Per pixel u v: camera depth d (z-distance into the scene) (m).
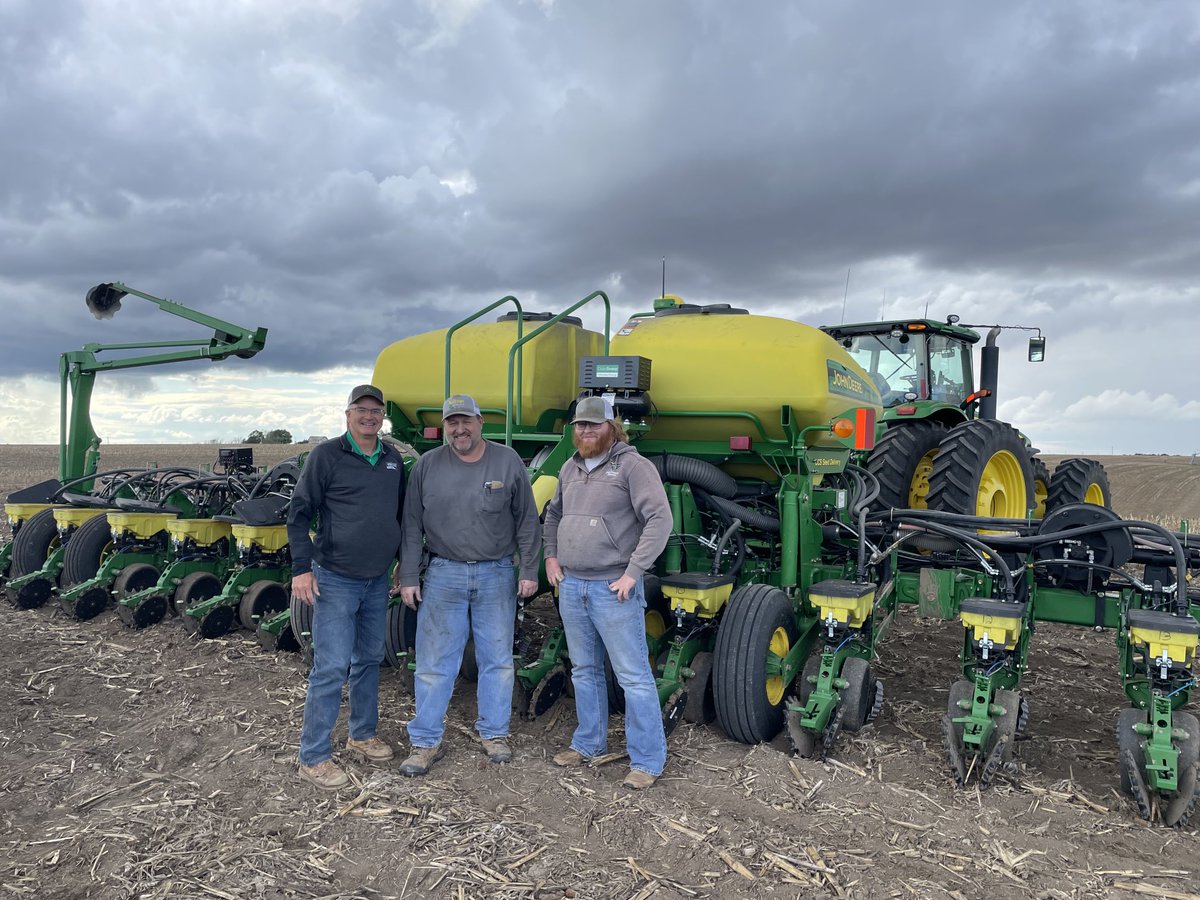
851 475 6.36
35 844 3.37
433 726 4.16
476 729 4.66
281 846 3.34
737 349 5.35
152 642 6.45
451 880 3.12
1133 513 18.66
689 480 5.55
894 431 7.56
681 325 5.64
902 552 6.09
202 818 3.54
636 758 4.09
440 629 4.22
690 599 4.62
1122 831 3.78
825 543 6.21
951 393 9.53
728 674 4.57
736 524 5.15
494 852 3.32
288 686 5.38
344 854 3.30
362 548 3.98
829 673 4.58
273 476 7.11
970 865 3.35
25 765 4.19
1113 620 4.78
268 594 6.60
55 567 7.68
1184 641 3.94
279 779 3.93
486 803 3.80
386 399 6.05
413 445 6.29
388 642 5.41
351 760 4.23
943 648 7.00
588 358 5.21
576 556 4.13
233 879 3.09
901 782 4.19
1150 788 3.98
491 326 5.86
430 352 5.93
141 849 3.29
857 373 5.86
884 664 6.48
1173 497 22.22
